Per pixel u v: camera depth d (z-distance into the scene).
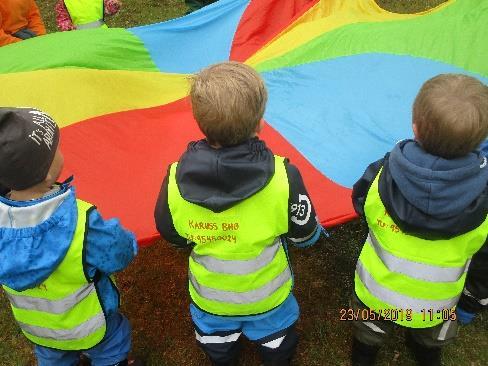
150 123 2.81
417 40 3.14
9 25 4.05
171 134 2.73
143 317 2.63
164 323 2.60
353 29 3.32
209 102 1.45
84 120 2.76
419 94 1.55
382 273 1.76
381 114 2.72
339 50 3.17
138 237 2.25
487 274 2.00
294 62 3.12
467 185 1.46
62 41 3.35
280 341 1.92
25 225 1.50
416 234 1.60
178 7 6.02
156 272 2.85
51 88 2.82
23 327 1.83
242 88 1.47
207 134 1.51
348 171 2.49
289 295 1.95
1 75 2.86
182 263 2.90
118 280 2.81
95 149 2.61
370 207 1.72
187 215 1.61
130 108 2.92
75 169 2.51
